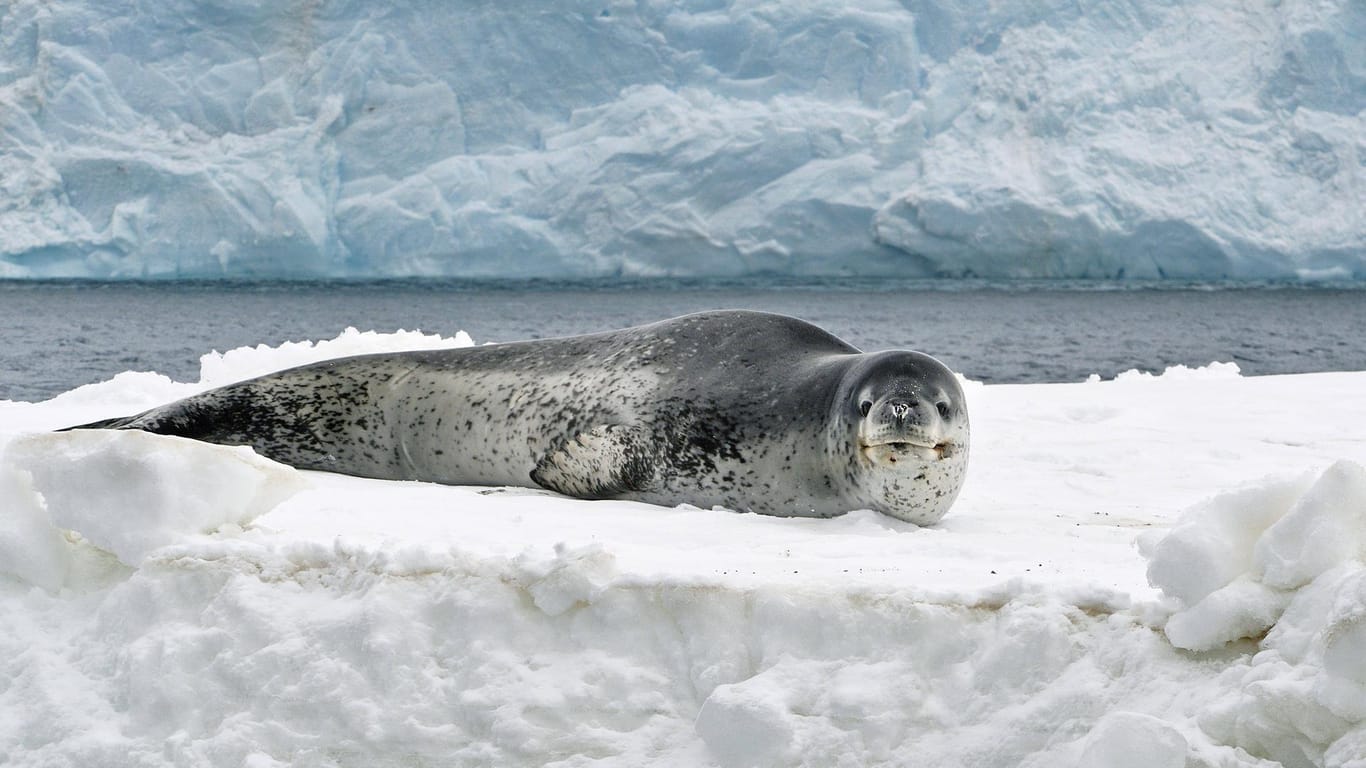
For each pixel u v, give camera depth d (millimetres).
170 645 11336
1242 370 90062
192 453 12977
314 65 153000
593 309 148000
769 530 15891
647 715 10578
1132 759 8812
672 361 19609
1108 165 146875
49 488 12719
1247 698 9172
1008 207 145250
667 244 151000
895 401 16438
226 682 11203
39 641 12070
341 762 10594
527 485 20750
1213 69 152625
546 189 151625
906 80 153500
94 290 164375
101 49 149375
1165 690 9750
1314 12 147625
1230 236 144875
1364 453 22062
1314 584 9625
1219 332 119875
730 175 150250
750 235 150500
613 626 11055
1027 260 150000
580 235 152000
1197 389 31469
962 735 10016
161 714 11062
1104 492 19188
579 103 156750
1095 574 12539
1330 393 30297
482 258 151125
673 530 15586
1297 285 185625
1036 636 10273
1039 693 10062
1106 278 150750
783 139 149000
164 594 11992
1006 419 27047
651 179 150625
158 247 144875
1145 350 102812
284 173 148500
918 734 10109
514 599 11273
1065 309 147125
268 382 22203
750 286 183250
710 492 18750
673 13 155125
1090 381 34031
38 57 147000
